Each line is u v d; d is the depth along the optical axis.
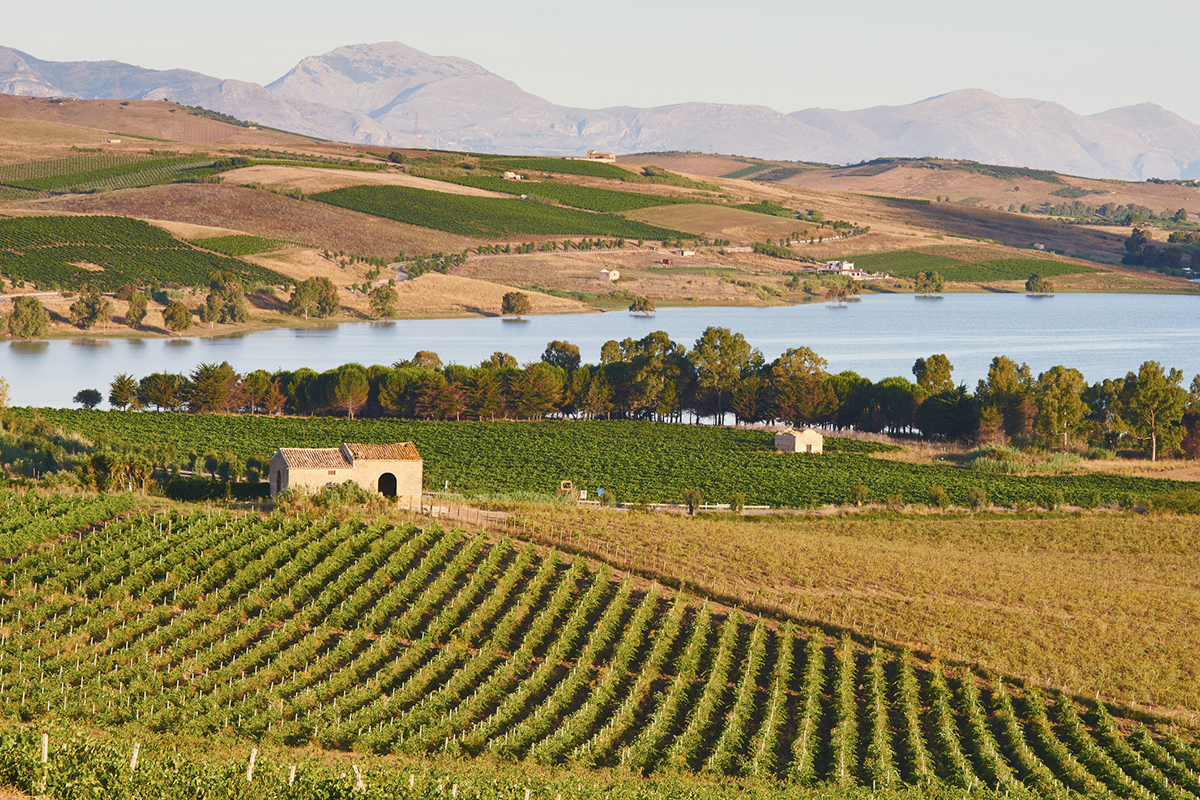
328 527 78.12
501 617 68.19
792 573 82.88
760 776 51.38
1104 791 52.41
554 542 83.62
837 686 62.16
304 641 60.19
